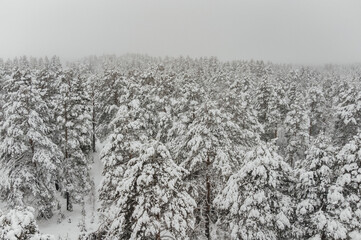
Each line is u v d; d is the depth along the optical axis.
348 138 28.94
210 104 19.12
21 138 23.02
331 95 56.47
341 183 14.62
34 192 22.70
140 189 11.25
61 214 25.42
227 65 93.81
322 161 15.14
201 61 104.69
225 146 18.66
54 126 29.39
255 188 15.38
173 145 22.70
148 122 30.70
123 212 11.80
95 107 41.09
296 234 15.30
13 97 22.50
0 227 8.61
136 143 16.92
